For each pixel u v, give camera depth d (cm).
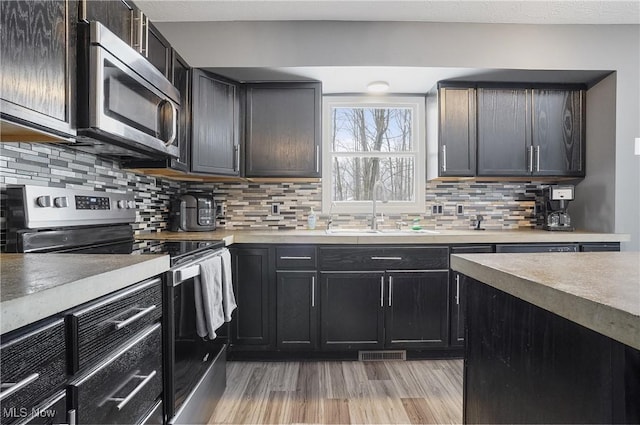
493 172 257
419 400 182
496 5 212
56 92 109
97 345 83
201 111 227
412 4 211
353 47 229
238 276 225
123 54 133
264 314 226
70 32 115
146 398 108
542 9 218
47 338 68
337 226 289
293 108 252
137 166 195
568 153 261
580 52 236
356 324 226
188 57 226
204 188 286
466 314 117
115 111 129
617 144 239
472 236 227
